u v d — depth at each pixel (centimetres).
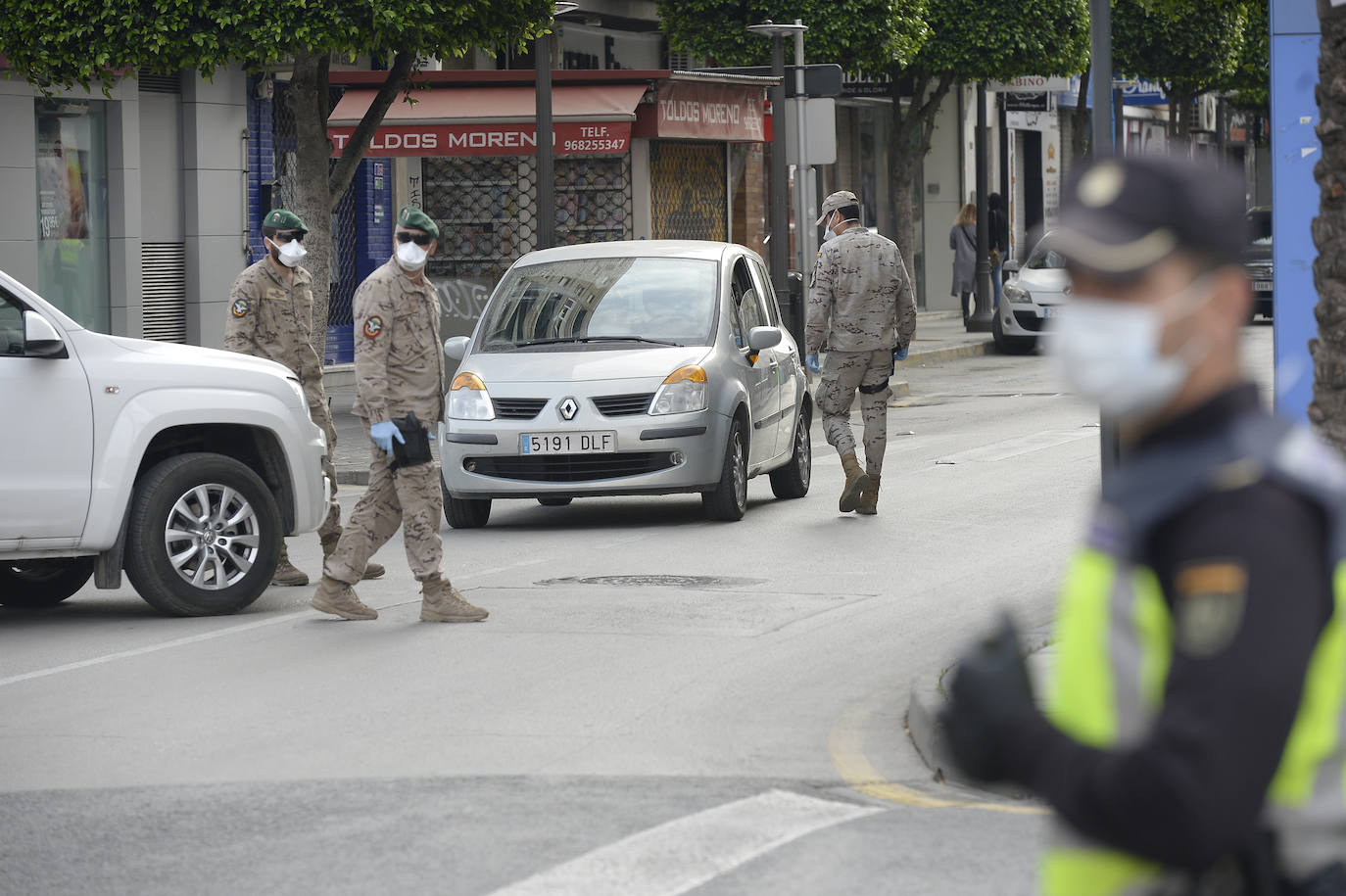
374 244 6725
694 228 7431
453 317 6781
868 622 2430
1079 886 528
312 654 2278
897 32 7406
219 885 1370
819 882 1351
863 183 10331
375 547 2512
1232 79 10431
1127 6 9688
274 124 6250
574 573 2878
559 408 3344
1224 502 498
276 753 1777
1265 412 518
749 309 3747
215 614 2616
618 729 1864
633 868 1388
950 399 6081
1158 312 505
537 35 4850
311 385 2970
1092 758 496
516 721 1900
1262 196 16212
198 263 5909
